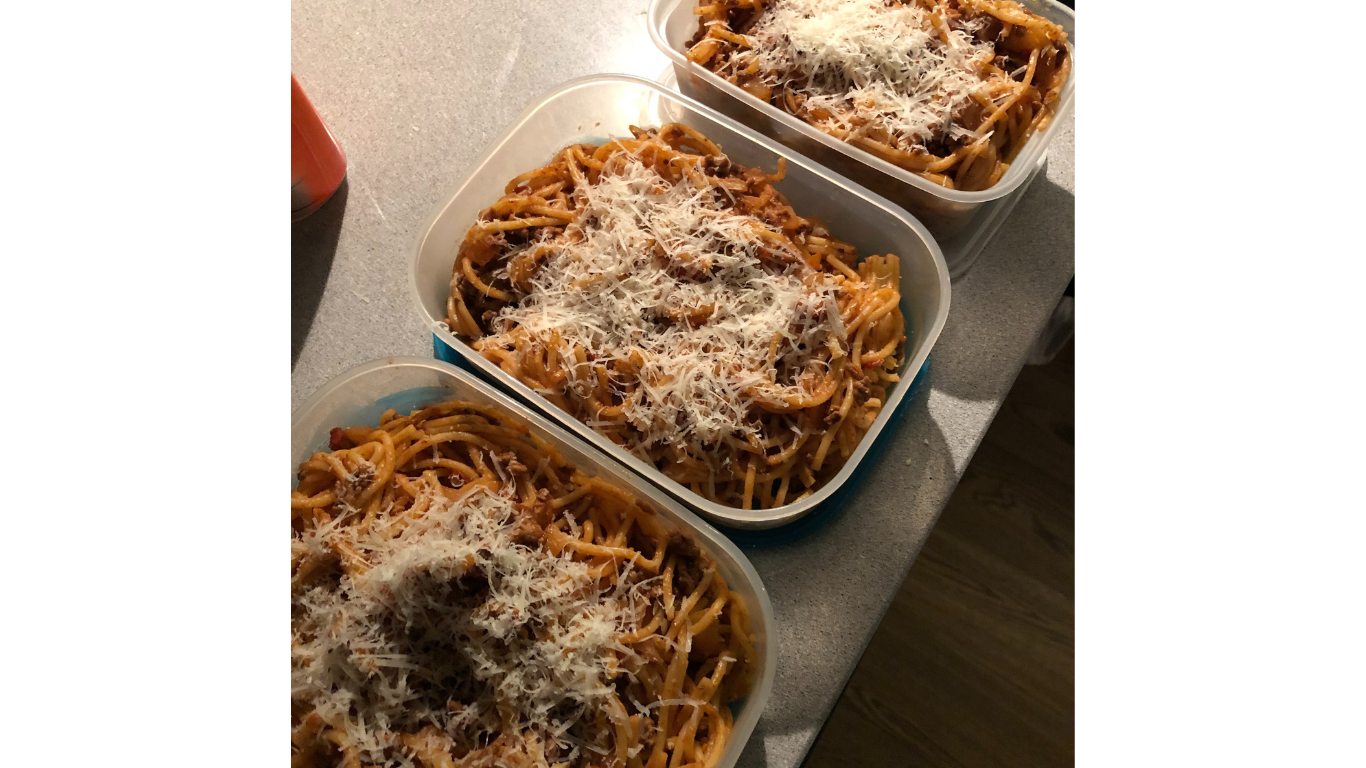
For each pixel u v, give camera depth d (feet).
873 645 1.91
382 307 1.37
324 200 1.43
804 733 1.14
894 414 1.29
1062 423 2.01
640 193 1.31
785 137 1.40
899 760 1.84
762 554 1.24
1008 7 1.41
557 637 1.02
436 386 1.23
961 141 1.38
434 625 1.03
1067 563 1.94
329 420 1.21
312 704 1.03
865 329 1.27
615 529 1.17
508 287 1.34
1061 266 1.39
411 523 1.09
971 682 1.88
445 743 1.01
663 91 1.34
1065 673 1.87
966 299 1.38
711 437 1.18
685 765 1.07
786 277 1.27
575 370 1.20
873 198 1.29
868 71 1.35
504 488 1.15
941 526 1.97
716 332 1.23
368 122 1.49
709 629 1.12
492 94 1.51
